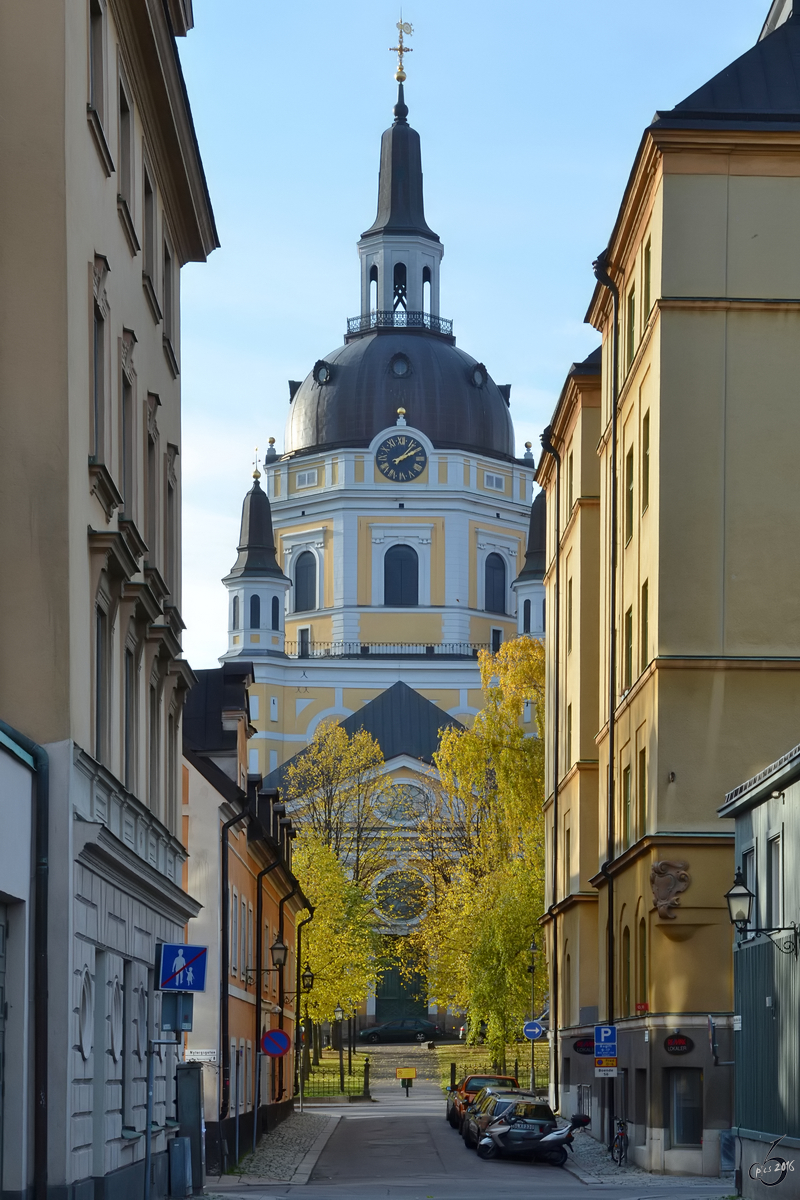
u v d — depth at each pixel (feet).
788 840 89.51
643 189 128.77
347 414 445.37
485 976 232.73
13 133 66.59
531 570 428.97
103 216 75.66
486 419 451.12
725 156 122.01
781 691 120.37
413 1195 105.19
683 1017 118.52
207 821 136.56
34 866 64.39
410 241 465.06
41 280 66.49
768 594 120.88
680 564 120.98
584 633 167.53
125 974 81.51
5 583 66.03
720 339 121.80
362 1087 276.62
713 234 121.80
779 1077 90.12
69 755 65.46
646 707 125.70
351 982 268.21
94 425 75.05
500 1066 246.47
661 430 121.39
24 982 63.05
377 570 437.17
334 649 435.53
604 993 147.02
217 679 162.09
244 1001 155.22
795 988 86.63
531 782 253.44
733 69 127.54
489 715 259.80
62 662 65.87
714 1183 113.70
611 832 141.79
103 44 76.02
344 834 340.59
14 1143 62.03
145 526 89.97
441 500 437.58
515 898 234.58
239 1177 125.39
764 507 121.39
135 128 86.89
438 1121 207.31
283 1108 201.87
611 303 149.79
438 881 318.86
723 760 119.96
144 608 83.61
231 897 142.82
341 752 349.20
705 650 120.67
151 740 94.84
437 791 335.47
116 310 79.36
